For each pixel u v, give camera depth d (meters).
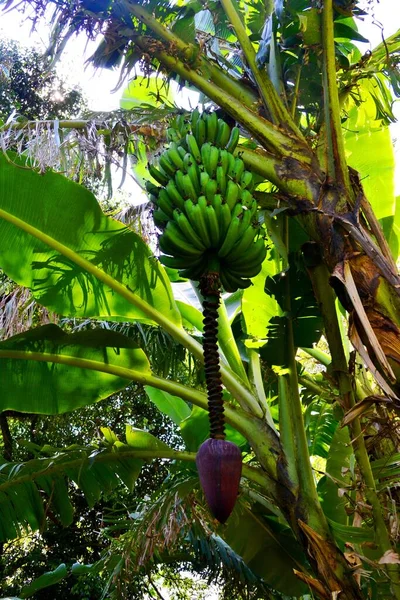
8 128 2.86
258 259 2.18
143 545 3.15
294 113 2.81
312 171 2.45
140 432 3.34
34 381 3.28
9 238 2.98
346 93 3.16
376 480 2.57
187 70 2.81
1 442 9.09
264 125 2.58
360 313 2.05
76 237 2.95
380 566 2.19
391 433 2.32
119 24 2.93
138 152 3.06
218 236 2.06
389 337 2.09
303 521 2.49
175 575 6.53
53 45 3.05
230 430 4.05
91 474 3.36
